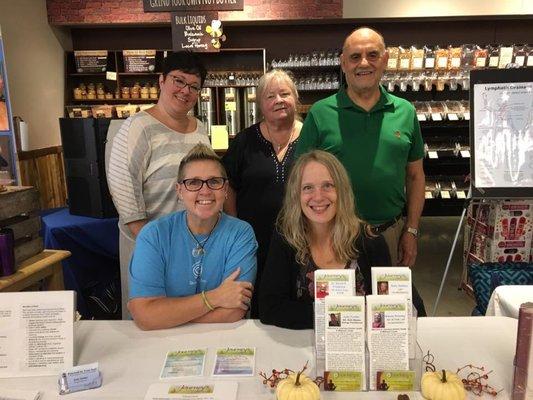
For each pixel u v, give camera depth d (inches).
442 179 218.5
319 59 214.2
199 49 195.5
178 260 63.1
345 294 47.1
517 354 42.3
